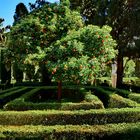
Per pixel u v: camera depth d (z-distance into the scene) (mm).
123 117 10469
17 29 15414
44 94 20578
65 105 12414
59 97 16594
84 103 12500
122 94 17188
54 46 14312
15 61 15867
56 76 13703
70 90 20094
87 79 13711
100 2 28297
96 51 14625
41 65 15898
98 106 12453
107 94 16203
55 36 15445
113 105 14445
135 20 27375
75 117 10469
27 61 14484
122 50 28000
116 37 29109
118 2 27781
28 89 20766
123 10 28125
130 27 27422
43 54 14305
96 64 13961
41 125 9836
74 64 13227
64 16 15594
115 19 28500
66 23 15484
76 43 13750
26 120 10438
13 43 15398
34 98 17453
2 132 8977
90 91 19469
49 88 20750
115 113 10484
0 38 35094
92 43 14539
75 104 12438
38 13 15789
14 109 12227
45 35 15258
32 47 15172
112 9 27922
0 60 29781
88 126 9398
